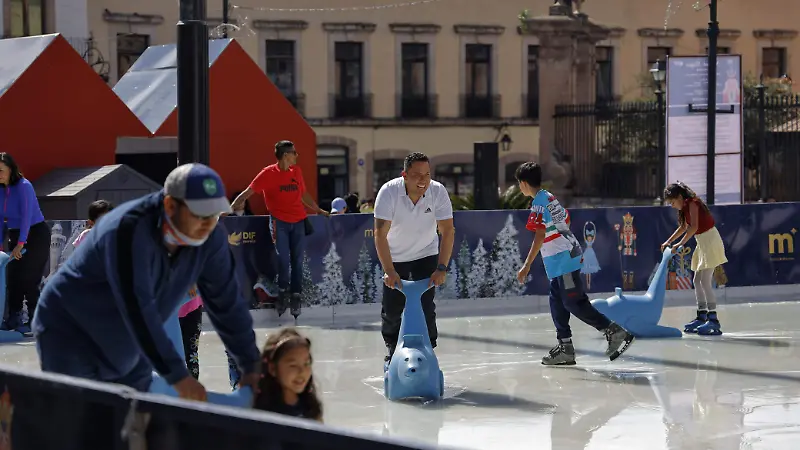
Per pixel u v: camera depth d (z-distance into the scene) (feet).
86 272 18.63
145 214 17.97
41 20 141.79
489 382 37.47
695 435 29.37
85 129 74.18
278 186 51.85
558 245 39.60
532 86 185.06
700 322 48.67
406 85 178.09
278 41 169.37
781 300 61.16
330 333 49.42
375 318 54.60
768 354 42.83
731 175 82.89
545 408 33.09
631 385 36.63
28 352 44.52
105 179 64.90
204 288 19.54
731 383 36.88
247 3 166.30
